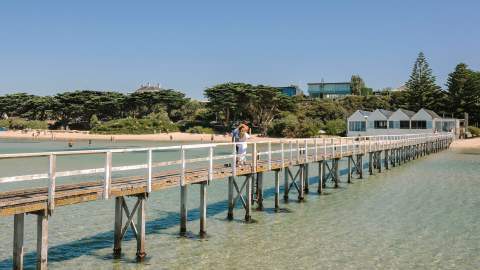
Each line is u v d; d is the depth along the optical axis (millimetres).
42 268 10742
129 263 13562
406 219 19719
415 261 14000
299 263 13711
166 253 14570
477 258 14344
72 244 15625
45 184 29641
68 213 20562
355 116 77438
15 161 48750
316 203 23344
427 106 105000
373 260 14062
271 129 87188
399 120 73875
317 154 26766
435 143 58562
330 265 13547
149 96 115125
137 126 104188
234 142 19172
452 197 25094
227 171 17875
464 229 17938
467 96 97562
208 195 25734
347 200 24203
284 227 18141
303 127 83062
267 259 14062
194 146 15586
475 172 36562
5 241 15938
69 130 115500
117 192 12469
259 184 21375
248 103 97438
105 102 115250
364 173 36688
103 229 17766
